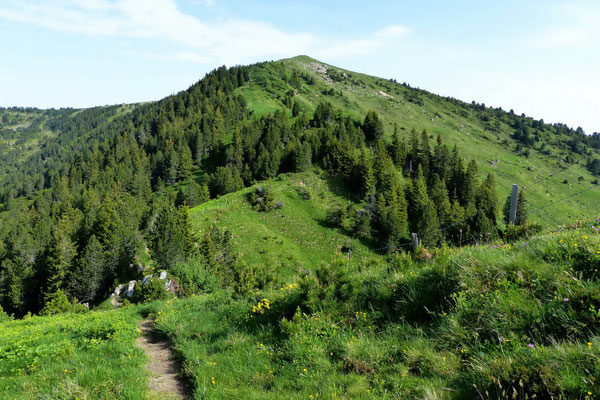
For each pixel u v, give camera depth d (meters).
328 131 119.19
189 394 5.57
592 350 3.45
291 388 4.91
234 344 6.91
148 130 186.38
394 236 70.19
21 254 76.12
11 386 6.14
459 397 3.72
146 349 8.37
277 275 11.77
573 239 5.47
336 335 6.03
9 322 16.20
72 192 138.00
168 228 55.53
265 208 79.19
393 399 3.99
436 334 5.01
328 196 87.06
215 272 42.72
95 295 58.06
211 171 131.38
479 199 93.56
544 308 4.38
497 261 5.57
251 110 178.00
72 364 6.93
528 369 3.55
